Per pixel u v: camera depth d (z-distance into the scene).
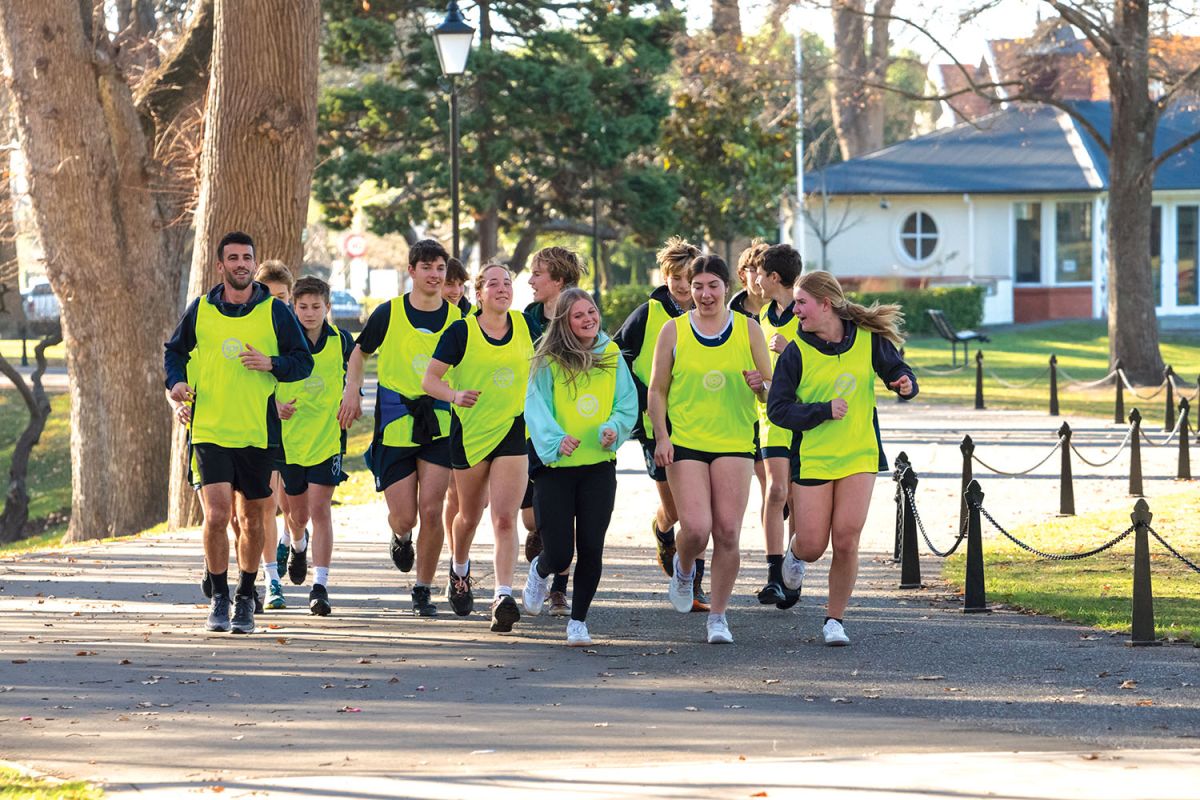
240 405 25.89
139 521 57.06
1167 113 139.50
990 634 25.73
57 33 54.28
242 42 47.41
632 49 107.88
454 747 18.39
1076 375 95.69
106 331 56.81
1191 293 136.25
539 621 27.62
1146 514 24.61
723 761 17.48
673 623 27.27
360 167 99.19
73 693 21.80
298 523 30.41
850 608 28.67
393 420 27.50
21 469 77.69
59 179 55.19
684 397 24.81
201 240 48.19
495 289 25.56
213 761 17.89
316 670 23.30
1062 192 131.25
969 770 16.88
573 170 105.81
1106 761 17.27
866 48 138.25
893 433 63.94
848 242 136.12
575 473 24.86
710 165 102.31
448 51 56.12
